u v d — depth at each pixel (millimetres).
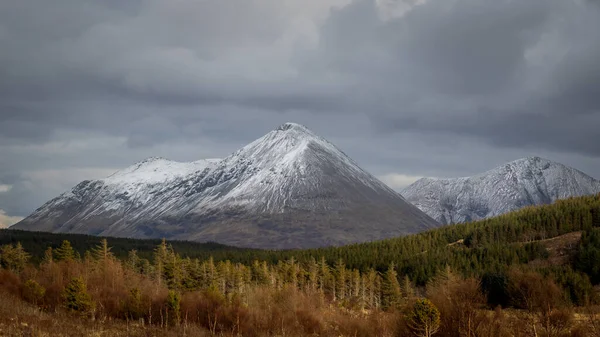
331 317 111438
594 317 76125
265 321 104125
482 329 72250
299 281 155625
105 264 150125
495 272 123000
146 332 82500
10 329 65062
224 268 152000
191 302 106500
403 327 79250
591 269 138375
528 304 92125
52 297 113188
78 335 69250
